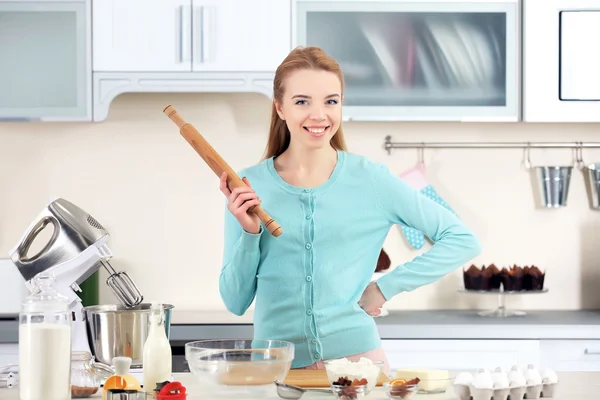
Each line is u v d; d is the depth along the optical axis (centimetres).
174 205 382
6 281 338
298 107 213
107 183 380
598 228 382
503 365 326
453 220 226
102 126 380
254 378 177
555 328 328
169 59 343
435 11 348
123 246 380
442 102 349
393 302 380
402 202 222
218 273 382
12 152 378
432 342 326
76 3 343
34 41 344
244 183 207
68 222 232
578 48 348
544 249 382
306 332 214
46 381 171
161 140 381
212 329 328
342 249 217
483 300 380
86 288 356
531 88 347
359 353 216
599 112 348
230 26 343
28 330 172
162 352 185
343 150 234
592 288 383
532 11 347
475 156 382
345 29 347
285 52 345
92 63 344
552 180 372
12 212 378
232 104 381
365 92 348
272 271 216
